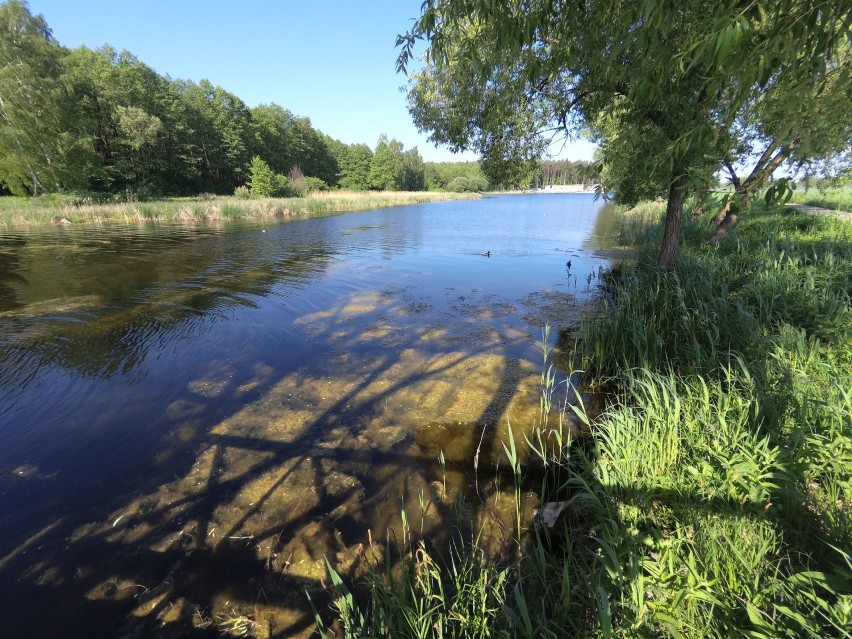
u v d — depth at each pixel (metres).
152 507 3.41
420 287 10.43
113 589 2.72
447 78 7.03
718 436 3.18
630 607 2.10
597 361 5.73
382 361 6.17
